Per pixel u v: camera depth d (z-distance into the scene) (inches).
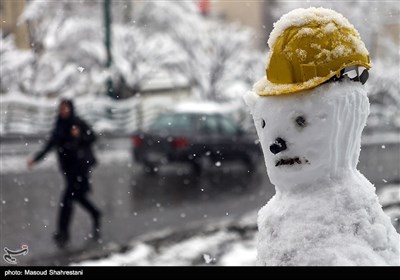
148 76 732.7
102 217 288.7
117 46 706.8
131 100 709.9
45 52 651.5
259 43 820.0
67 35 661.3
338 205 67.2
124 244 235.9
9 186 366.9
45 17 618.5
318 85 67.2
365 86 70.9
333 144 67.5
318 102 66.6
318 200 68.1
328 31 67.9
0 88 599.5
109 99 678.5
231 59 757.9
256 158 452.1
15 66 590.2
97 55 681.0
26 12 561.3
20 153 490.9
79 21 674.8
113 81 700.0
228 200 340.2
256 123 74.5
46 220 277.3
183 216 295.9
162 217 292.7
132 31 720.3
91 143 249.3
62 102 248.7
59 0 639.1
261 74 733.9
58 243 234.4
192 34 764.0
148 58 722.2
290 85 68.2
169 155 413.1
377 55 553.3
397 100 611.2
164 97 808.9
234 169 452.4
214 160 422.6
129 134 636.1
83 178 247.0
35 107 589.6
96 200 330.6
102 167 455.5
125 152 542.6
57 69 665.6
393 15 446.6
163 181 397.4
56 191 354.0
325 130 66.8
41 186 369.4
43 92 643.5
